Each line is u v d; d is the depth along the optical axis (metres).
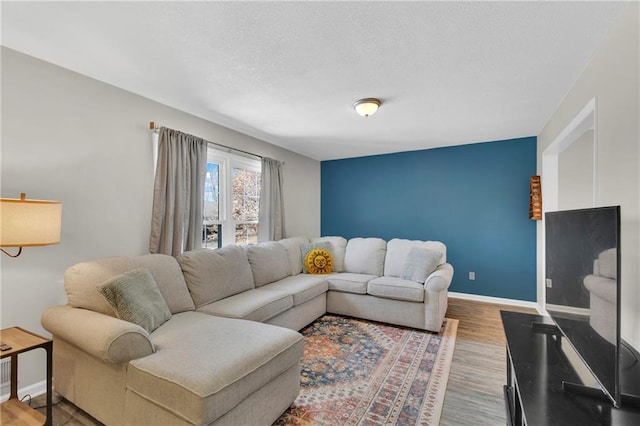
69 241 2.25
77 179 2.30
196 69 2.24
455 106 2.98
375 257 3.91
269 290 3.02
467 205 4.54
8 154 1.97
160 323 1.99
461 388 2.12
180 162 2.91
